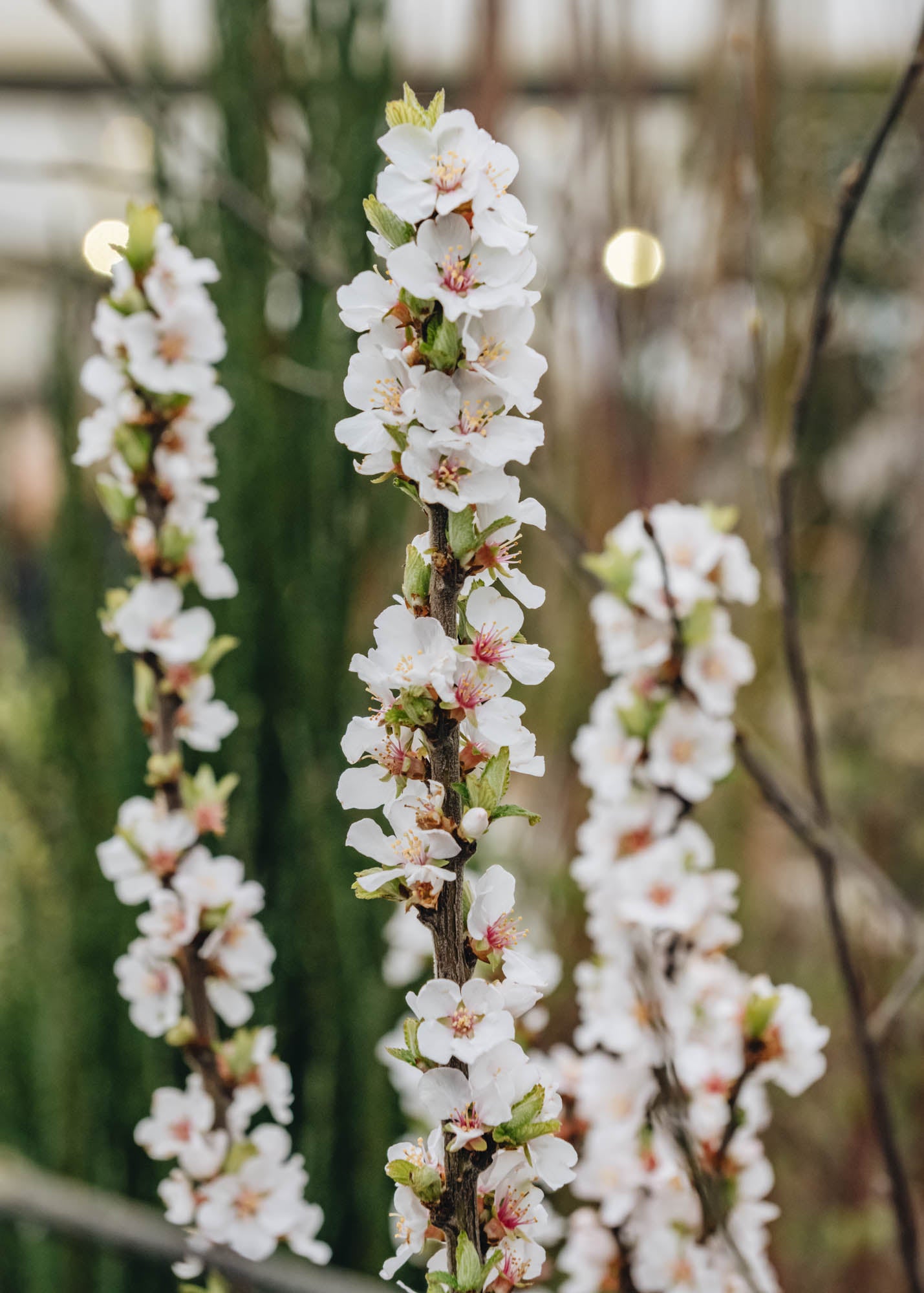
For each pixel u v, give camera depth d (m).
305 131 0.81
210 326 0.55
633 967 0.57
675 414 0.74
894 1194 0.58
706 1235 0.54
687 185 0.73
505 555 0.43
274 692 0.78
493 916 0.43
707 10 0.75
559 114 0.78
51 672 0.88
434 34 0.82
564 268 0.69
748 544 0.82
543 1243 0.58
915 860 0.99
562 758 0.82
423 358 0.43
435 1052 0.42
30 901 0.94
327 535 0.78
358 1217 0.75
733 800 0.87
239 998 0.57
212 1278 0.52
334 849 0.76
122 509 0.56
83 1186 0.76
